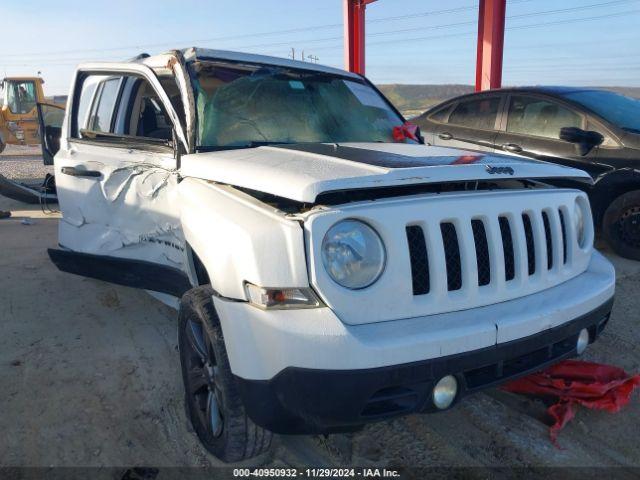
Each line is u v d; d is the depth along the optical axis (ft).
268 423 7.32
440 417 9.95
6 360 12.11
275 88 12.63
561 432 9.50
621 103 20.59
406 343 6.84
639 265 18.10
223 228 7.73
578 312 8.49
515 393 10.56
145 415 10.06
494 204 8.11
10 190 26.71
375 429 9.62
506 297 8.12
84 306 15.17
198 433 9.12
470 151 10.26
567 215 9.36
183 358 9.38
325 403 6.78
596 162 18.85
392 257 7.20
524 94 21.54
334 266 6.97
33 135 70.74
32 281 17.25
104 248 13.23
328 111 13.00
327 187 7.09
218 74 12.05
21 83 69.46
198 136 10.82
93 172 13.12
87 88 14.69
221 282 7.64
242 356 7.29
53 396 10.67
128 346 12.75
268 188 7.72
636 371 11.46
